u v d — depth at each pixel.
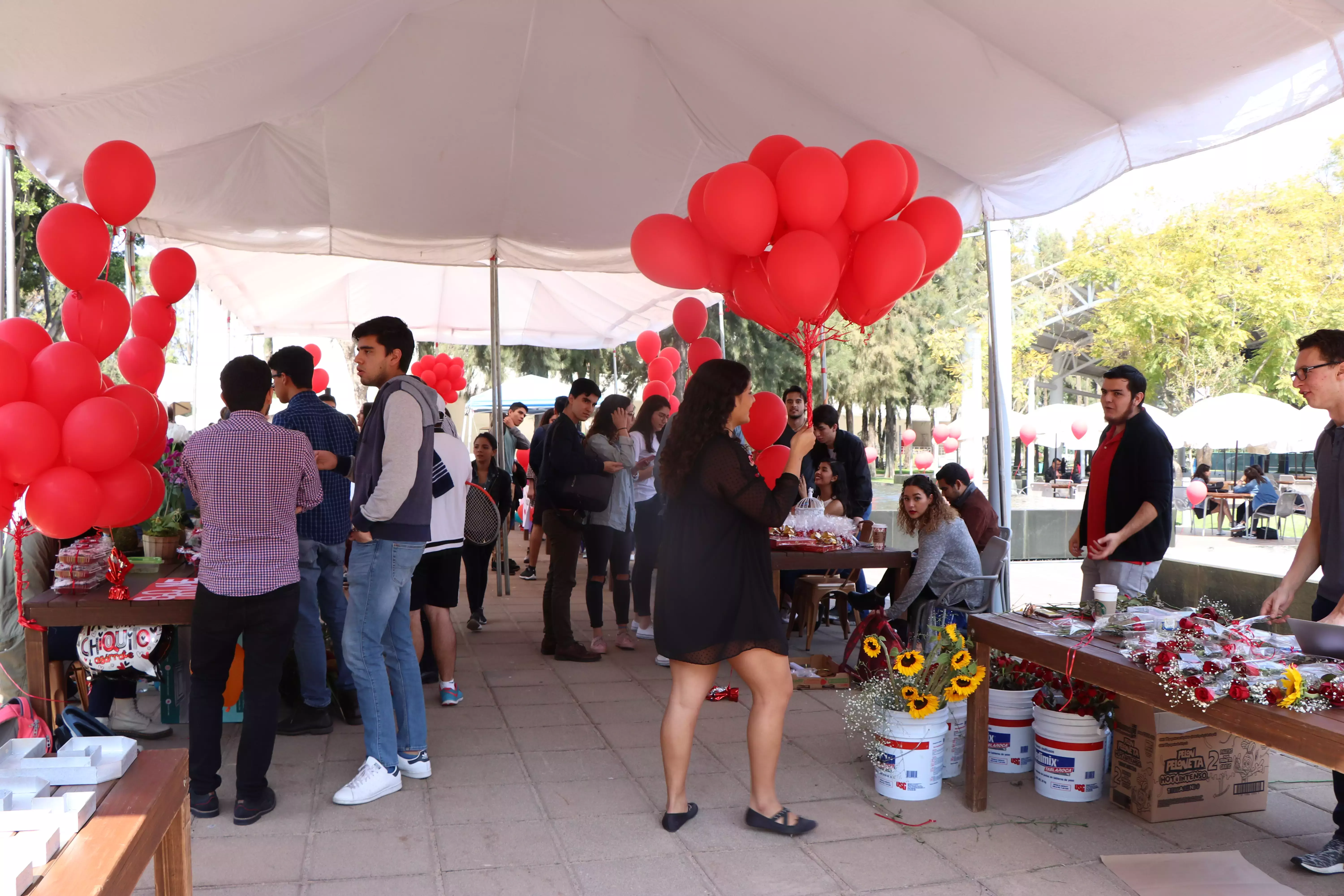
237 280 10.62
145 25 3.95
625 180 7.26
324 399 7.23
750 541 3.24
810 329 4.20
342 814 3.42
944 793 3.70
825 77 5.05
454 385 11.32
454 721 4.59
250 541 3.26
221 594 3.22
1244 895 2.85
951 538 5.05
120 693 4.19
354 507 3.59
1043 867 3.06
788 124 5.83
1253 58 3.84
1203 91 4.17
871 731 3.76
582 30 5.41
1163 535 4.16
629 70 5.81
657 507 6.26
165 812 1.67
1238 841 3.28
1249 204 17.12
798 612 6.59
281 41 4.61
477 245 8.52
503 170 7.12
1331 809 3.58
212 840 3.17
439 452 4.19
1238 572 6.33
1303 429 15.17
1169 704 2.62
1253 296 16.95
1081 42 4.01
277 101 5.47
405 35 5.40
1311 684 2.41
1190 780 3.46
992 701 3.95
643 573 6.34
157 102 4.79
